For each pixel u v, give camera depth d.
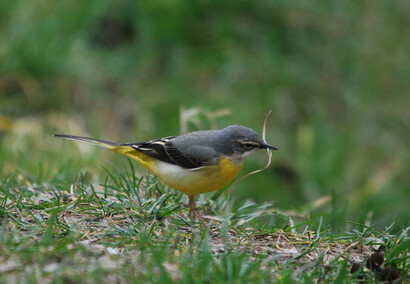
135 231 7.54
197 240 7.32
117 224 7.80
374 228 8.70
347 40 18.08
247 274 6.36
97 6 16.42
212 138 8.68
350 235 8.20
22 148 14.08
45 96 15.56
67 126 15.12
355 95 17.39
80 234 7.21
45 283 5.92
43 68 15.56
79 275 6.10
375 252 7.42
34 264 6.30
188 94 16.05
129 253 6.86
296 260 7.30
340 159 16.27
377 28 18.52
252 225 9.17
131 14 16.81
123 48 16.66
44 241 6.66
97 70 16.14
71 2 16.41
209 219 8.80
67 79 15.76
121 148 9.12
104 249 6.90
